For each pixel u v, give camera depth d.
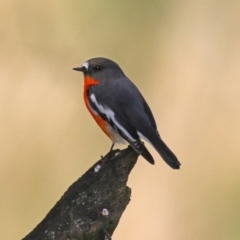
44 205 12.78
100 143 13.59
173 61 15.05
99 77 9.57
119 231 13.00
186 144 14.10
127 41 15.11
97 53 15.02
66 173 13.27
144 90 14.84
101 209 7.12
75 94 14.51
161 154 8.80
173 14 15.30
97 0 15.19
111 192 7.38
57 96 14.38
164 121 14.40
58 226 6.90
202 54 15.20
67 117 14.06
